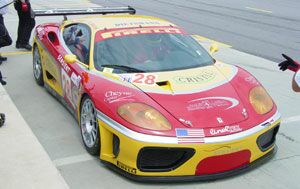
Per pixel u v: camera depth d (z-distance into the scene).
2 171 3.76
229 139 3.87
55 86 6.08
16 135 4.46
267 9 17.16
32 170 3.79
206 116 4.00
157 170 3.88
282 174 4.22
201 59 5.09
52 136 5.00
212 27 12.80
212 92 4.34
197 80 4.53
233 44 10.61
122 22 5.50
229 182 4.01
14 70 7.71
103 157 4.24
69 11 6.96
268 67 8.51
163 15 14.54
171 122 3.90
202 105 4.12
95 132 4.40
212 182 3.99
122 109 4.03
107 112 4.13
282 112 6.02
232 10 16.47
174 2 18.22
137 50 4.96
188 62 4.95
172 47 5.12
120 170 4.06
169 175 3.90
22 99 6.23
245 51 9.90
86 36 5.35
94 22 5.54
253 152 4.11
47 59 6.21
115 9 7.21
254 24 13.59
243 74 4.92
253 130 4.05
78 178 4.05
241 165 4.09
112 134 4.12
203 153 3.82
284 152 4.71
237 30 12.48
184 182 3.96
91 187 3.91
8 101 5.41
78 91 4.85
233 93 4.40
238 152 3.97
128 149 3.87
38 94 6.45
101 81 4.52
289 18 15.08
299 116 5.87
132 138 3.82
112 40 5.07
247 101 4.35
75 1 17.27
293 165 4.41
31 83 6.98
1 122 4.62
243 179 4.08
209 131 3.88
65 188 3.54
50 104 6.03
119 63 4.77
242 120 4.08
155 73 4.61
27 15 8.90
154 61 4.85
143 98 4.13
